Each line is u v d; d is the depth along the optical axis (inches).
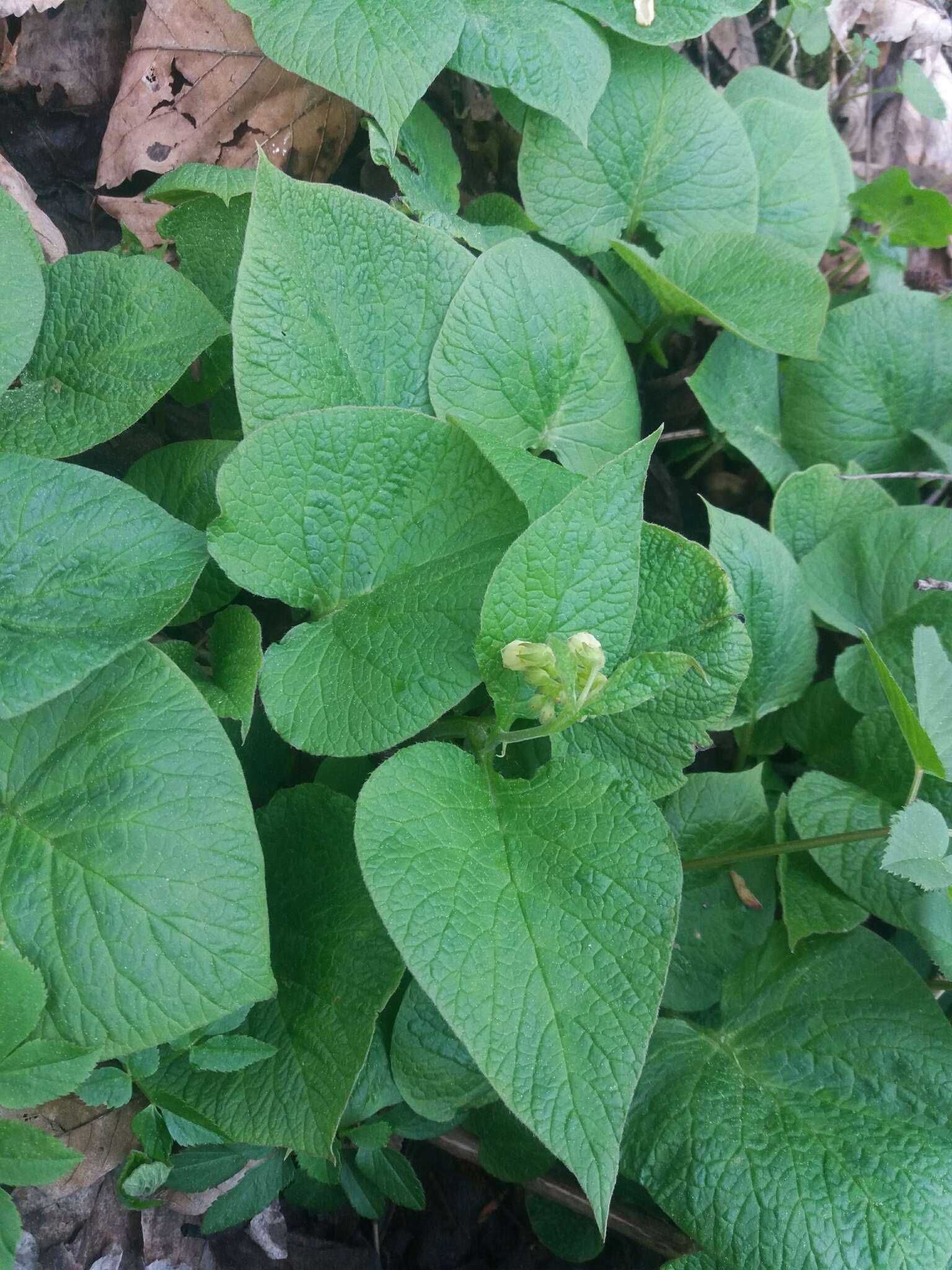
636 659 8.0
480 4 11.7
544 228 13.3
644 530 9.6
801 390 14.4
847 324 14.3
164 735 7.5
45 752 7.6
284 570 8.9
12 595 7.5
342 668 8.7
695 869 10.8
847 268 17.3
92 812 7.3
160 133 12.3
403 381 10.4
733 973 10.5
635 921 7.5
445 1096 9.5
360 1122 9.6
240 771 7.5
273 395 9.5
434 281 10.6
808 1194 8.6
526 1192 11.4
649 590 9.8
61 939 7.0
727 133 13.6
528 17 11.8
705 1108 9.2
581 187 13.3
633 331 14.2
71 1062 6.9
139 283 9.8
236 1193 9.3
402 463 9.0
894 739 11.4
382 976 8.5
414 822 7.9
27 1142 7.0
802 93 15.7
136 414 9.4
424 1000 9.4
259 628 8.8
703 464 15.6
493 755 9.5
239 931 7.1
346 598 9.3
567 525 7.9
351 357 10.1
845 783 11.1
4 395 9.7
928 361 14.5
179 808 7.3
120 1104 7.8
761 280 12.9
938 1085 9.4
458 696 8.3
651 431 15.9
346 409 8.7
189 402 11.4
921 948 11.9
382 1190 9.8
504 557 7.8
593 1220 11.0
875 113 18.7
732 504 16.1
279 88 12.4
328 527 8.9
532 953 7.4
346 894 9.0
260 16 10.6
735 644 9.6
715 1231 8.6
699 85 13.4
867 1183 8.6
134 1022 6.9
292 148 12.7
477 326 10.6
